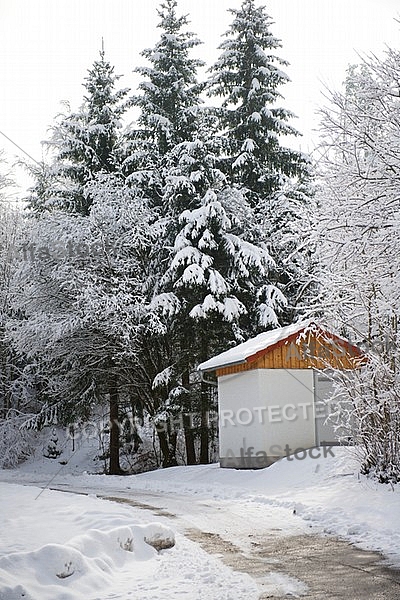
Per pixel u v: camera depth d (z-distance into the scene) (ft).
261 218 95.50
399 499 39.50
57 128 103.81
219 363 70.38
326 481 49.57
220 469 68.28
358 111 45.93
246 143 99.35
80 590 23.71
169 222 92.43
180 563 27.99
